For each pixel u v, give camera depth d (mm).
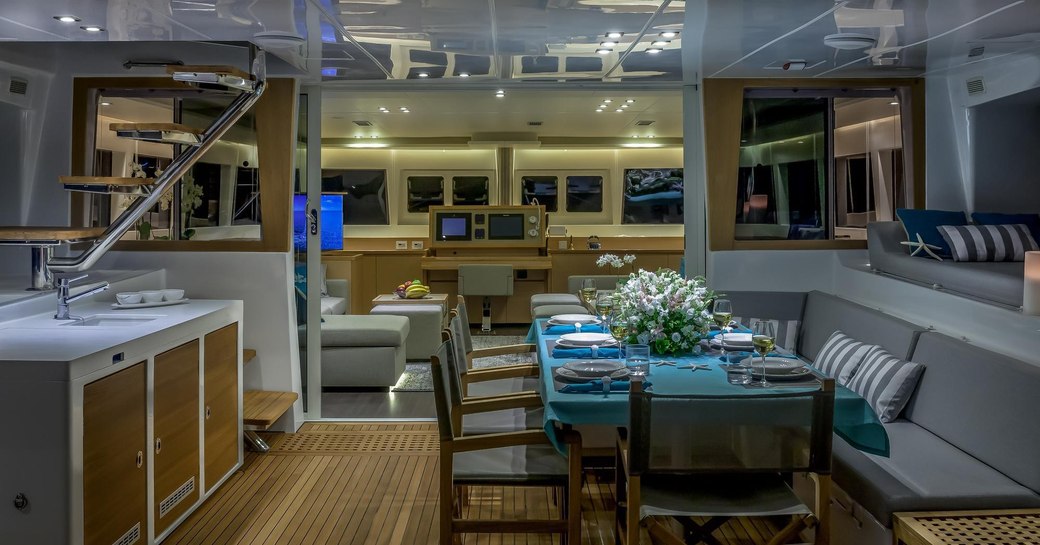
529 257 8938
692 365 3225
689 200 5137
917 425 3434
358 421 5109
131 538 2969
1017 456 2732
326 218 9344
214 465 3789
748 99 5043
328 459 4332
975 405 3010
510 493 3869
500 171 9727
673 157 9664
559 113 7648
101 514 2748
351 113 7645
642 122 8297
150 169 5051
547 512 3600
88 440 2654
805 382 2871
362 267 9109
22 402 2551
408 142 9477
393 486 3904
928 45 3906
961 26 3447
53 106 4609
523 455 2982
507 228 9031
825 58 4277
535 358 4406
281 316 4793
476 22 3367
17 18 3271
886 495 2613
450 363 3158
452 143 9406
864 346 3869
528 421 3406
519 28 3482
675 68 4598
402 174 9812
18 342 2865
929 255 4430
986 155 4867
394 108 7320
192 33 3596
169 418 3273
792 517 2445
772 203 5094
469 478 2801
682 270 5316
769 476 2662
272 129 4730
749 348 3492
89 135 4664
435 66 4480
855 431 2684
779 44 3895
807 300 4941
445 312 7703
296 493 3801
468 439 2744
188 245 4781
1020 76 4324
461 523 2771
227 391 3953
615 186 9781
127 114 5125
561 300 7598
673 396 2277
